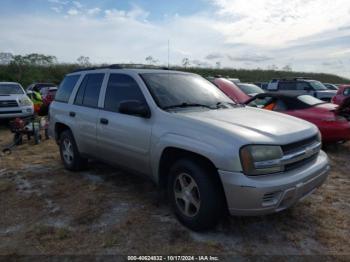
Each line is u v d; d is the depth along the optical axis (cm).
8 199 410
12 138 870
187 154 324
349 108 632
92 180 479
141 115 359
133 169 396
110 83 438
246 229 326
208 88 442
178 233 318
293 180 287
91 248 294
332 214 361
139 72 407
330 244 299
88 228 331
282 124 333
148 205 386
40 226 334
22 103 1042
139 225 335
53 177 498
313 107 673
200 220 306
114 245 299
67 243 303
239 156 275
